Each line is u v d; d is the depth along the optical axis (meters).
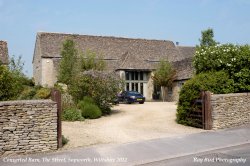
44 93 23.03
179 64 40.62
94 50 44.28
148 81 42.47
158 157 10.52
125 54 42.84
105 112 21.86
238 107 16.55
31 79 37.38
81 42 44.81
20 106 11.13
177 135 14.05
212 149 11.47
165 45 50.22
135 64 41.03
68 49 35.44
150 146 11.98
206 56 20.09
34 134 11.30
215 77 17.67
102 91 21.42
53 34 44.56
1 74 16.17
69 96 20.70
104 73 22.12
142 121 18.69
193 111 16.61
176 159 10.33
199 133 14.48
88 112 19.39
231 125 16.11
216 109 15.57
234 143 12.34
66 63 34.62
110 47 45.84
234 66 18.48
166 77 38.84
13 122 11.01
